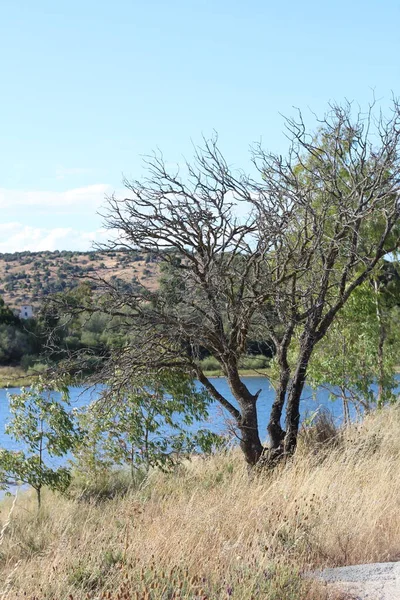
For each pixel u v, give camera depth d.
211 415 15.48
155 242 12.08
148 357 12.31
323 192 13.32
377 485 8.91
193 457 15.68
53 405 14.25
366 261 12.75
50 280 100.19
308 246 13.31
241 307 12.20
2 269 114.25
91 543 7.18
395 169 12.91
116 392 13.20
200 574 5.73
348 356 17.89
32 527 10.88
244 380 30.41
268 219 11.92
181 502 9.64
